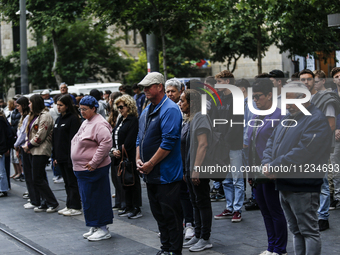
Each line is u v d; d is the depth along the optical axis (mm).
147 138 4656
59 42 31812
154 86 4574
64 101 7059
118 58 33812
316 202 3824
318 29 9812
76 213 7184
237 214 6230
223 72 5691
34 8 25578
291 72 24141
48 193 7426
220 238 5488
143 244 5402
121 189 7199
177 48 33438
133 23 11703
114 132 6812
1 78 35750
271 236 4582
